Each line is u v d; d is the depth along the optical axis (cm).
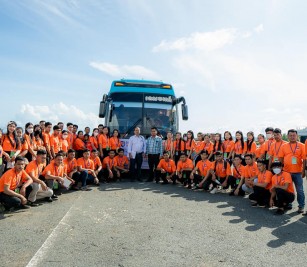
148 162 1026
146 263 353
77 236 439
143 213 577
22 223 496
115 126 1076
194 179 920
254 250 405
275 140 779
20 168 584
